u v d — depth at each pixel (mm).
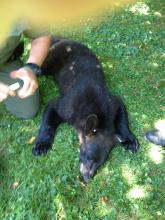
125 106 1726
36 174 1477
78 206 1371
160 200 1404
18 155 1555
